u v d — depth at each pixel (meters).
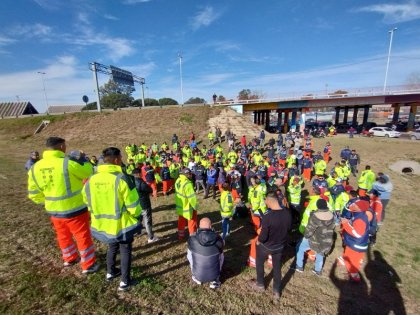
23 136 37.75
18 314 3.40
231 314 4.15
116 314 3.66
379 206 8.99
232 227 8.55
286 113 44.91
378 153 23.08
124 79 48.22
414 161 19.58
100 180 3.70
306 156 16.41
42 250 5.20
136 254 5.84
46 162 3.89
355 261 5.57
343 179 12.70
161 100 82.94
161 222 8.41
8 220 6.66
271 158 17.58
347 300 5.04
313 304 4.79
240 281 5.21
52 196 3.95
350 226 5.59
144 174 11.87
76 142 35.03
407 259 6.86
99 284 4.21
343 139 32.03
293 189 9.13
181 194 6.67
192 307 4.13
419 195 13.06
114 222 3.75
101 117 41.16
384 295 5.32
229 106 43.09
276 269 4.68
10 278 4.14
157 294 4.27
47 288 3.97
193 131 36.28
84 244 4.32
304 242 5.71
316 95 40.59
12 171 15.19
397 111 43.78
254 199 7.87
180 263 5.54
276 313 4.38
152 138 34.78
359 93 39.19
